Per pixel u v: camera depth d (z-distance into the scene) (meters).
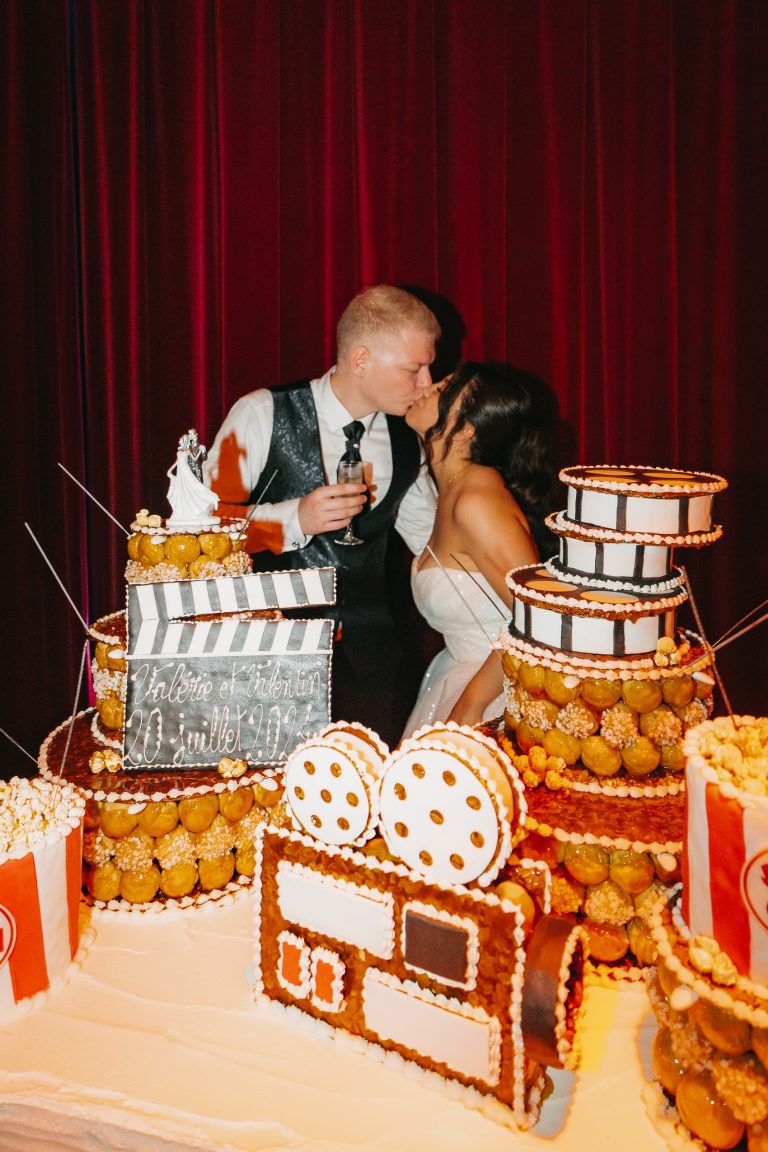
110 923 1.49
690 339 3.29
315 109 3.11
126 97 3.13
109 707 1.68
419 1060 1.21
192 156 3.15
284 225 3.18
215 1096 1.17
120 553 3.41
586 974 1.34
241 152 3.10
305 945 1.27
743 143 3.13
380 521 2.79
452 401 2.51
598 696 1.42
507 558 2.33
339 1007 1.25
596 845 1.32
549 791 1.45
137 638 1.59
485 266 3.14
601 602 1.44
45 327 3.30
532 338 3.17
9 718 3.39
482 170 3.08
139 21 3.09
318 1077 1.20
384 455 2.79
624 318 3.20
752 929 1.00
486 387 2.49
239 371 3.24
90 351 3.33
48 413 3.36
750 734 1.18
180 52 3.09
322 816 1.26
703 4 3.05
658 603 1.45
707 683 1.50
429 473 2.67
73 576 3.45
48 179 3.22
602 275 3.15
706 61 3.09
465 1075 1.17
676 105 3.12
